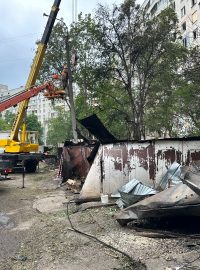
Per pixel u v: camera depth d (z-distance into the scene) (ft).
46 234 26.99
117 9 76.13
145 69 77.71
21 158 74.33
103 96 83.35
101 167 36.81
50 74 99.81
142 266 19.48
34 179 63.82
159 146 36.14
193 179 24.36
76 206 35.94
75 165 51.85
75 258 21.67
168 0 141.59
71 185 48.83
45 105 344.49
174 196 24.26
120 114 81.97
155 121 86.63
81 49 84.99
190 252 20.49
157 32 76.07
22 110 79.15
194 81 65.05
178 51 76.48
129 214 26.12
